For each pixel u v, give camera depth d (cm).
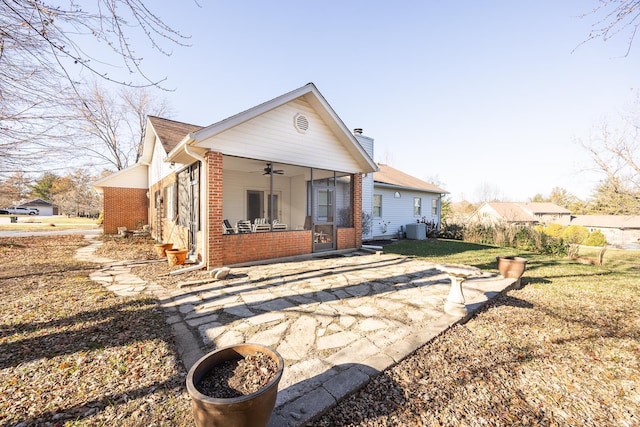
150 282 537
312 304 414
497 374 254
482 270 690
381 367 247
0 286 504
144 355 268
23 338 300
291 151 762
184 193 875
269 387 153
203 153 635
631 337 337
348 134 842
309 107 800
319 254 844
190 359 263
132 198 1518
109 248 1018
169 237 1024
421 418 196
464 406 210
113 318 358
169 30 296
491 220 1634
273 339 303
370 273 616
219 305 409
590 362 280
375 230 1519
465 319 373
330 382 223
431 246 1205
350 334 316
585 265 846
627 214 1054
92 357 263
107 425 179
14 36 281
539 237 1109
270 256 732
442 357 278
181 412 192
